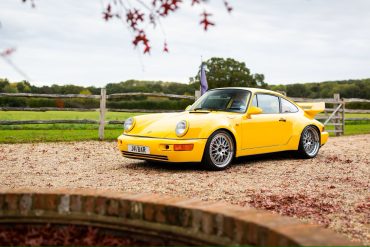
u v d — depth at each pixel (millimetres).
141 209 2145
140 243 2115
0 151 7918
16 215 2297
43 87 25375
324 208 3764
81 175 5473
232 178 5320
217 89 7027
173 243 2068
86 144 9484
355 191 4625
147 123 6141
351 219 3424
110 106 43469
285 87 63969
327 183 5090
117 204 2197
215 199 4113
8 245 2045
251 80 62719
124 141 5969
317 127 7539
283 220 1836
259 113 6320
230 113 6312
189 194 4328
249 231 1808
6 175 5414
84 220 2256
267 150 6656
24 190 2371
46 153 7773
